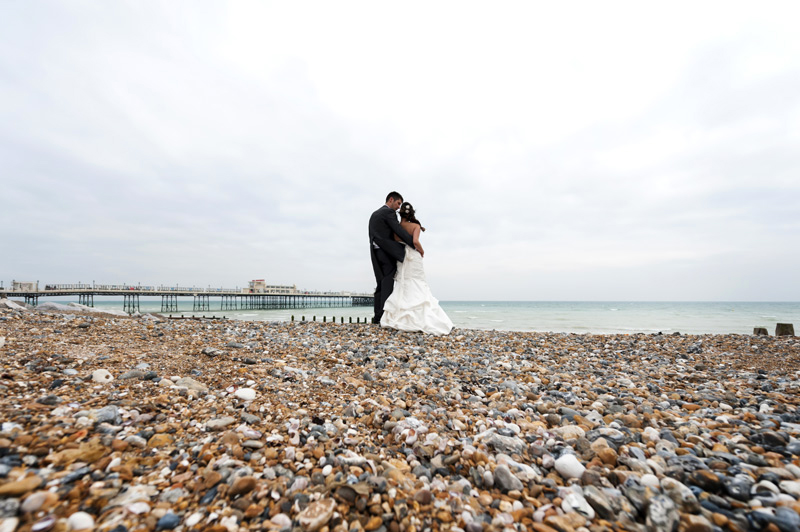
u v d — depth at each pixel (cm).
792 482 197
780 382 517
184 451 209
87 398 259
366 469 210
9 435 179
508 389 420
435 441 249
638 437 275
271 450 219
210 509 162
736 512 175
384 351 583
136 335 520
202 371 377
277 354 495
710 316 3731
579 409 358
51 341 413
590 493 189
